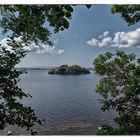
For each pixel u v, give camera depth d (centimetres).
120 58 613
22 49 383
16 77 368
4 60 373
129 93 530
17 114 368
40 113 1259
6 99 366
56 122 1259
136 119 504
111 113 1081
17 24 379
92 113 1162
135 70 581
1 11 379
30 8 321
